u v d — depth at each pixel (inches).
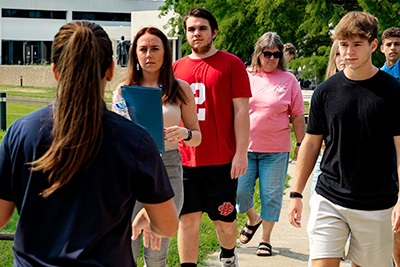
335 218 129.3
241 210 207.8
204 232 228.1
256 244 221.3
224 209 163.8
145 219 88.7
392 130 124.2
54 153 69.5
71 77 70.2
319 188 133.0
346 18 123.8
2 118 597.3
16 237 72.6
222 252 173.3
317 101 130.4
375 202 126.8
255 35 884.6
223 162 162.2
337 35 124.6
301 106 211.5
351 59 122.6
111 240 72.7
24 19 2605.8
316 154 136.6
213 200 163.6
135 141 72.7
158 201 75.6
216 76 160.7
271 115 202.1
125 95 119.3
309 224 134.1
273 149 202.4
